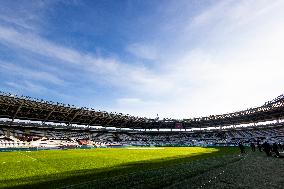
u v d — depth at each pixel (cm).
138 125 8038
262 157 2541
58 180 1343
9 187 1186
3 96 4175
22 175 1534
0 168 1867
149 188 1066
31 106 4934
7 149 4228
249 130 7150
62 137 6028
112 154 3372
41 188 1155
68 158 2736
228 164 1934
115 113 6347
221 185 1101
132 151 4112
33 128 5747
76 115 5909
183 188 1048
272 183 1141
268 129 6594
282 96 4941
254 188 1038
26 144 5081
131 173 1522
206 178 1277
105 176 1450
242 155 2867
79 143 6041
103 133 7250
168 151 4078
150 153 3578
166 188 1052
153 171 1590
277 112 5838
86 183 1218
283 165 1830
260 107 5731
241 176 1332
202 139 7794
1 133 5062
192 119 7856
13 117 5206
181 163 2103
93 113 6006
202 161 2245
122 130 7806
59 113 5662
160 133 8688
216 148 4997
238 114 6531
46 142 5478
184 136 8406
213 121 7619
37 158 2744
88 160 2500
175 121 8250
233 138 7119
